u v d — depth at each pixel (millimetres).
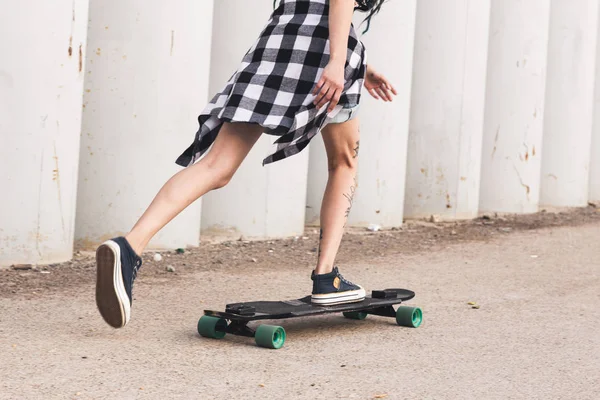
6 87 4836
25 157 4938
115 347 3326
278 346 3441
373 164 7777
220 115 3225
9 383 2783
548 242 7562
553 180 11258
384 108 7762
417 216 8680
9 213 4934
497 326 4047
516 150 9867
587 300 4824
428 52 8555
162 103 5770
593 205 11633
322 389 2893
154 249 5914
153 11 5688
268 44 3354
